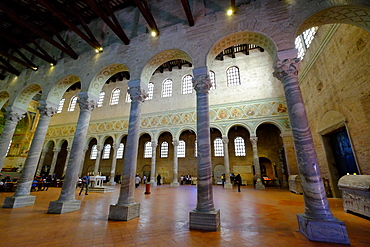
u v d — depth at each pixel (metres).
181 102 19.94
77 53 9.64
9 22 9.75
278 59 5.49
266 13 6.22
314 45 10.01
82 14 9.87
